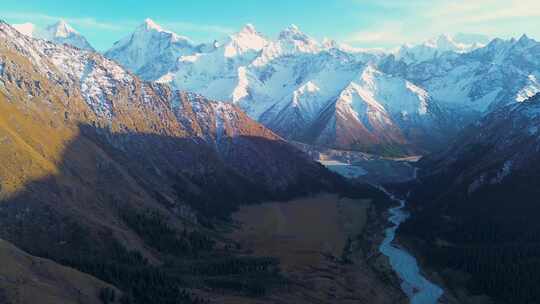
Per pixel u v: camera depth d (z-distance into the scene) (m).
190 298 185.75
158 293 182.25
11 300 140.00
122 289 181.38
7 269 151.25
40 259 166.38
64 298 151.38
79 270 188.75
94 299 160.25
